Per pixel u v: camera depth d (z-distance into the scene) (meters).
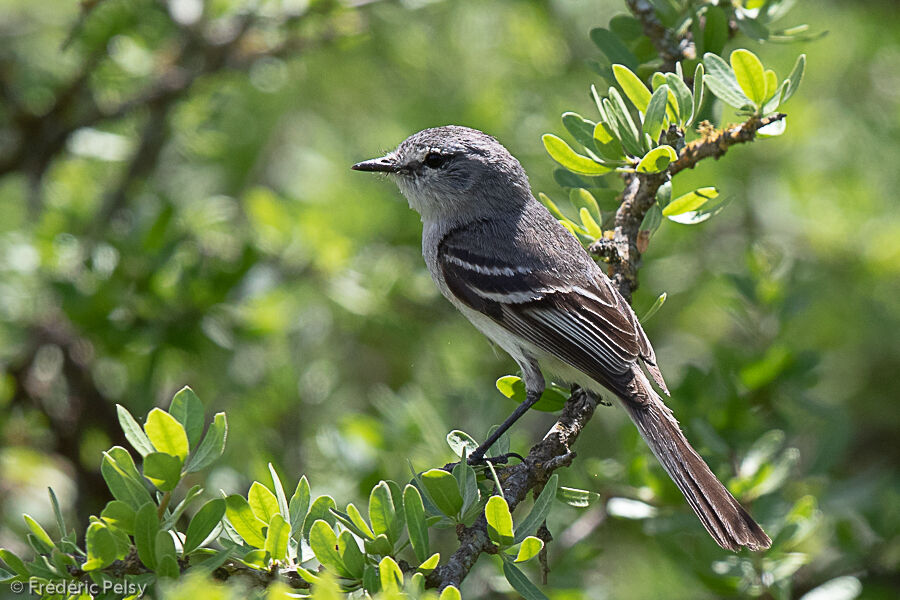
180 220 12.08
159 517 5.64
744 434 9.55
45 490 11.92
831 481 10.62
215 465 10.68
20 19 13.08
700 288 13.35
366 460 10.27
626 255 8.45
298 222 12.20
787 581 8.88
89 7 10.67
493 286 9.27
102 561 5.33
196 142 13.01
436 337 12.49
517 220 9.59
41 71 12.62
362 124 14.04
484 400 11.13
